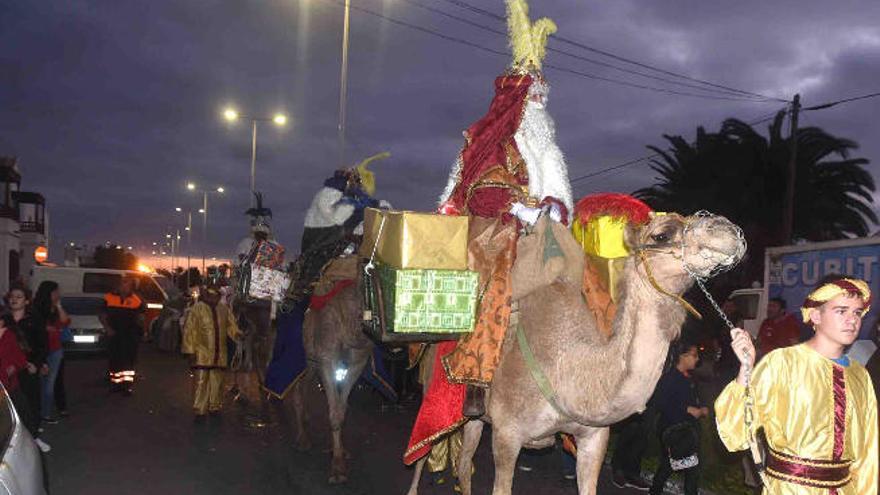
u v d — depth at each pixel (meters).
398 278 4.67
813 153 26.80
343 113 18.33
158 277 24.78
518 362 4.81
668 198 28.09
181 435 10.20
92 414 11.70
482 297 4.87
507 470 4.93
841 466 3.71
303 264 8.32
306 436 9.39
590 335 4.62
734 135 27.44
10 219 39.03
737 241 3.92
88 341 18.62
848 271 12.53
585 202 4.68
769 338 11.04
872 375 5.86
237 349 12.86
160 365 18.27
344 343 7.71
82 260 66.94
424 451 5.54
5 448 4.16
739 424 3.85
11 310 9.20
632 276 4.22
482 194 5.04
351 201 8.01
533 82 5.15
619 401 4.30
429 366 5.57
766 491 3.86
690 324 7.37
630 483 8.27
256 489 7.63
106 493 7.43
